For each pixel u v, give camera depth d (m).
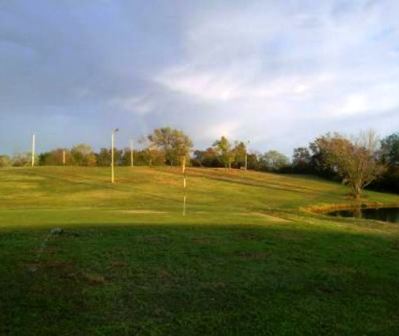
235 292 11.12
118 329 8.62
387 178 96.19
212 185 76.94
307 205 60.78
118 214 23.81
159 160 111.75
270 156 124.62
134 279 11.55
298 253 15.54
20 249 13.34
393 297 11.62
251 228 19.50
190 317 9.39
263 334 8.74
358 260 15.34
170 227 18.17
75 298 10.04
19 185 64.00
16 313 9.07
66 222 19.05
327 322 9.56
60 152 116.69
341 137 91.38
